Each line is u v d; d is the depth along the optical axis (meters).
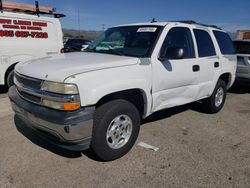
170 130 4.66
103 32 5.04
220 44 5.63
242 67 8.16
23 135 4.17
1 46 6.73
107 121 3.26
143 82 3.66
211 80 5.30
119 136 3.51
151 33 4.12
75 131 2.95
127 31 4.46
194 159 3.61
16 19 6.97
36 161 3.39
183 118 5.37
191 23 4.91
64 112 2.91
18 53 7.07
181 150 3.87
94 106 3.08
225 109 6.27
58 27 8.00
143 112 3.93
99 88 3.08
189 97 4.75
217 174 3.26
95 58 3.70
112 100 3.43
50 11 7.88
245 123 5.26
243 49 8.45
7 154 3.54
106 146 3.33
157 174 3.20
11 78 7.07
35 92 3.10
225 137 4.46
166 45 4.10
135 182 3.02
